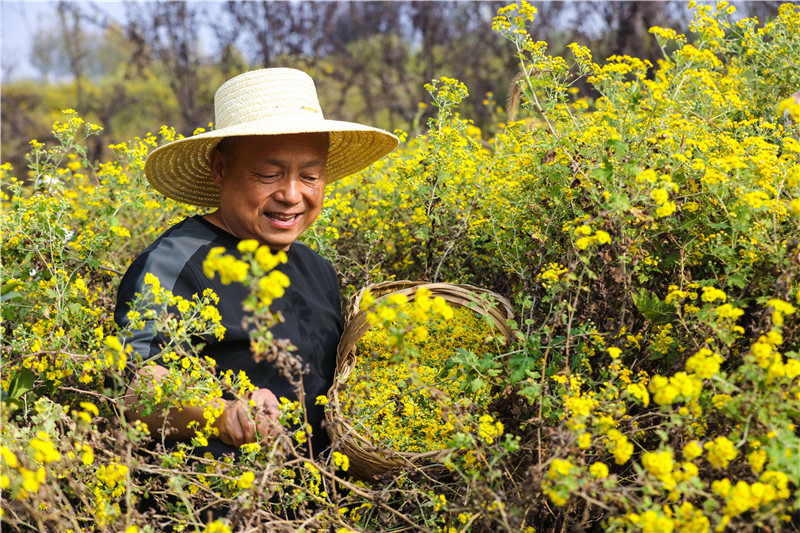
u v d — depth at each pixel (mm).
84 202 3570
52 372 2295
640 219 1863
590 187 2061
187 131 10102
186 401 1858
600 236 1738
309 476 2018
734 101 2543
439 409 2018
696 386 1470
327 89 10547
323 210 2961
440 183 2885
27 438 1762
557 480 1453
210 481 1941
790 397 1550
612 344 1976
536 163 2436
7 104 10195
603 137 2248
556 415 1764
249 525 1638
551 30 7855
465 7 9078
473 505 1665
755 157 2020
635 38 7129
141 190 3264
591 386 1870
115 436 1771
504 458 1803
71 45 11391
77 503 2135
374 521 1961
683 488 1392
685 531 1391
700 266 2242
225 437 1983
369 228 3395
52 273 2602
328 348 2379
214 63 10156
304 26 9586
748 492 1356
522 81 2529
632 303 2053
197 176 2533
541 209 2398
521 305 2371
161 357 2043
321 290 2490
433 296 2275
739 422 1551
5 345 2562
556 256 2355
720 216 2084
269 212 2238
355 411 2016
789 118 2613
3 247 2711
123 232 2928
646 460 1401
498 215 2660
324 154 2297
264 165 2172
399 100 9727
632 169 1914
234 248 2260
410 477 1945
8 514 1812
